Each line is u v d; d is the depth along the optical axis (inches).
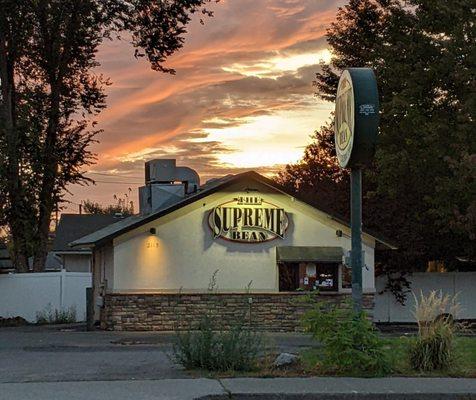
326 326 442.9
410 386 402.6
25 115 1263.5
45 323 1129.4
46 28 1258.0
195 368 464.4
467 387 401.7
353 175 467.2
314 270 945.5
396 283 1118.4
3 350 637.3
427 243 1124.5
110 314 917.8
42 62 1291.8
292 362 470.3
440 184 979.9
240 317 608.1
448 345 461.4
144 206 1055.0
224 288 931.3
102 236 955.3
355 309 456.1
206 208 936.3
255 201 943.0
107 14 1261.1
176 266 925.8
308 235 951.6
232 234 937.5
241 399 375.9
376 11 1263.5
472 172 886.4
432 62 1028.5
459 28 979.3
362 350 442.3
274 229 944.3
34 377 439.5
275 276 942.4
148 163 1071.6
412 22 1063.0
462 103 972.6
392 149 1042.7
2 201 1172.5
